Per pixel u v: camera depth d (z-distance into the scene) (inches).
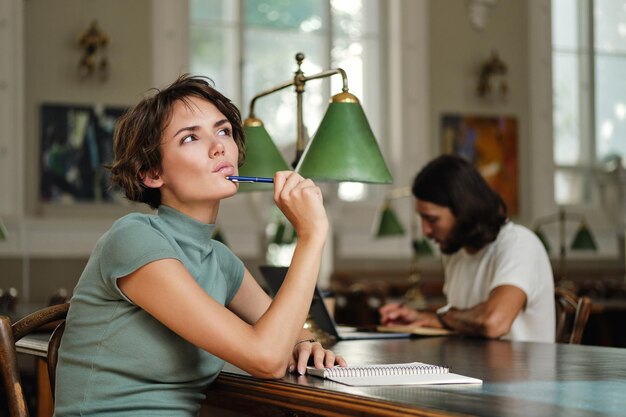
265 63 471.2
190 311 88.7
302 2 479.5
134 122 97.8
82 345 95.3
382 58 491.5
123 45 437.1
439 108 493.7
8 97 417.4
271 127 469.7
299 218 94.2
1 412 192.1
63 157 426.0
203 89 99.1
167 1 444.5
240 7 466.6
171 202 99.1
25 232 417.1
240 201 455.2
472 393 83.7
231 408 102.3
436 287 475.5
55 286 421.7
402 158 482.6
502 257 162.7
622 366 107.6
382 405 77.1
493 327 154.5
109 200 429.7
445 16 497.4
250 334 89.1
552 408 75.3
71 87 428.8
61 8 429.4
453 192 163.0
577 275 513.7
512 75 507.2
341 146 120.6
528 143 508.4
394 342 147.3
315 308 151.6
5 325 99.8
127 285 91.2
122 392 93.5
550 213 510.0
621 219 528.1
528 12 511.2
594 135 531.8
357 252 475.2
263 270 158.6
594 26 534.0
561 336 172.7
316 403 84.4
